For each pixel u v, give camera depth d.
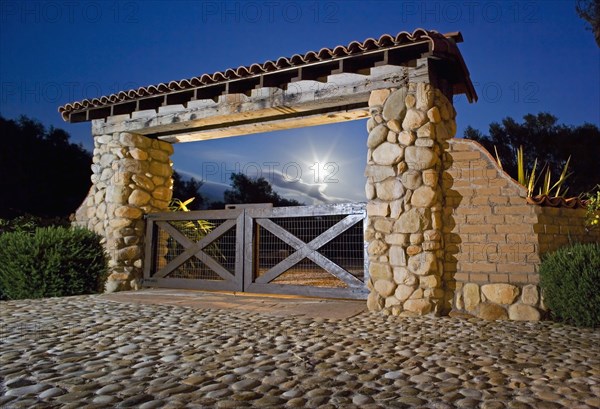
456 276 5.50
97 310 5.55
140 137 8.10
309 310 5.55
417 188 5.49
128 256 7.84
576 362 3.36
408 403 2.52
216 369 3.11
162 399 2.55
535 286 5.18
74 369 3.09
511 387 2.79
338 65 6.07
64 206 16.14
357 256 6.43
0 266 6.99
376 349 3.71
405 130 5.62
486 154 5.52
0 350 3.58
